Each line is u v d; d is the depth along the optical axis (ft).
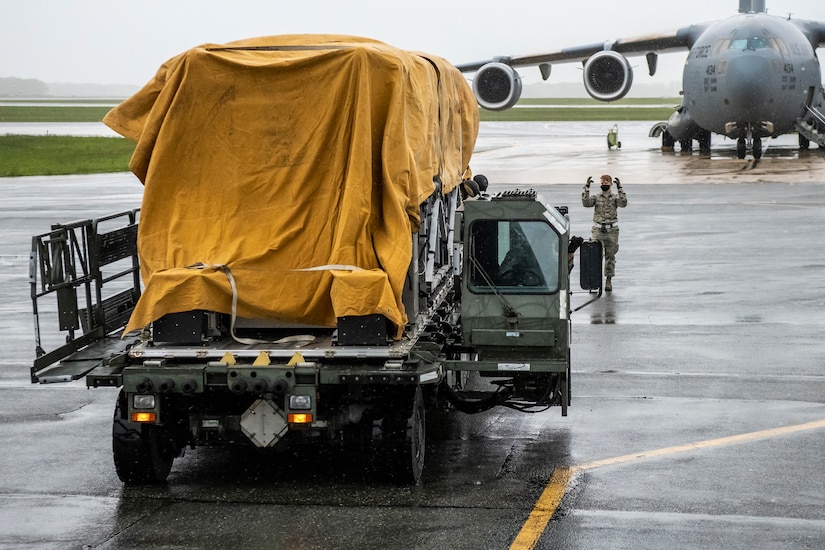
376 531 63.31
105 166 421.18
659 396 96.43
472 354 86.99
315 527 64.18
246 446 83.05
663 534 62.08
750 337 120.78
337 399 73.56
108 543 61.93
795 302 140.87
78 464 78.43
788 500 67.87
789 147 463.01
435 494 70.54
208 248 73.46
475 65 419.74
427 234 83.76
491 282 77.66
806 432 83.87
